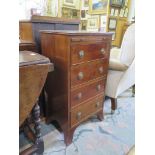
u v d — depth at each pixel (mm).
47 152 1287
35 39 1454
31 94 948
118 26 2979
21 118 931
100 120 1706
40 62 952
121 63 1574
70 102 1265
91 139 1445
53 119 1518
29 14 1819
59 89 1305
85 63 1268
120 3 2898
